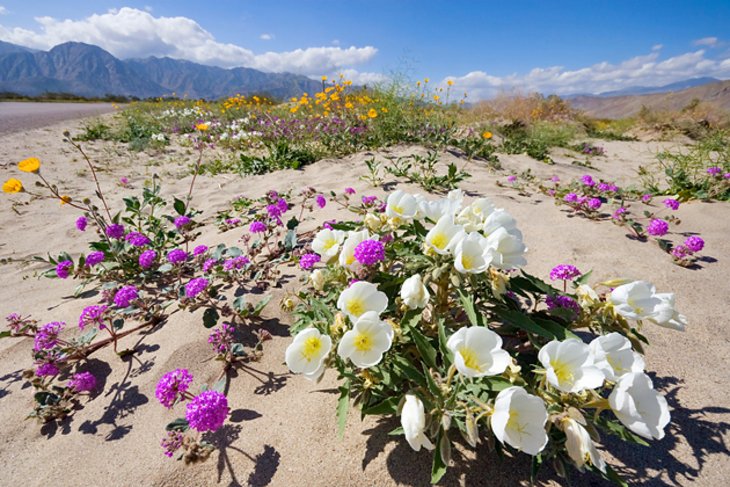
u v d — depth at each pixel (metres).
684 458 1.51
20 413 1.95
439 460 1.25
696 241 2.85
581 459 1.15
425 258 1.64
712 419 1.66
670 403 1.75
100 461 1.66
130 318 2.60
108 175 6.89
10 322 2.32
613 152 10.16
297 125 8.38
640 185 5.96
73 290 3.17
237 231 3.97
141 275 3.10
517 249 1.56
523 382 1.32
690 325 2.24
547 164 7.42
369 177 5.31
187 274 3.23
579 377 1.21
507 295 1.87
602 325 1.61
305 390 1.92
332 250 1.80
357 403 1.54
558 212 4.10
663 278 2.74
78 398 2.03
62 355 2.20
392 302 1.79
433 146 6.97
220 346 2.12
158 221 3.92
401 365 1.46
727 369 1.92
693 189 4.53
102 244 3.22
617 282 1.67
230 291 2.79
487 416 1.25
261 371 2.08
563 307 1.76
